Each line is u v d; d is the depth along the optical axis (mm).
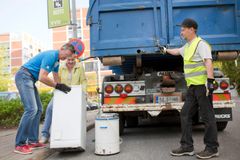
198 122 8070
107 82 7676
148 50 7336
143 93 7613
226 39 7250
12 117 11633
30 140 6508
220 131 8352
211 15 7328
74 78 7668
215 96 7438
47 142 7090
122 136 8234
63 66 7691
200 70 5652
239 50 7344
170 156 5730
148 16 7414
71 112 6121
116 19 7430
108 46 7387
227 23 7316
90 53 7426
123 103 7598
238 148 6148
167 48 7301
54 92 6223
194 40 5766
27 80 6285
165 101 7523
